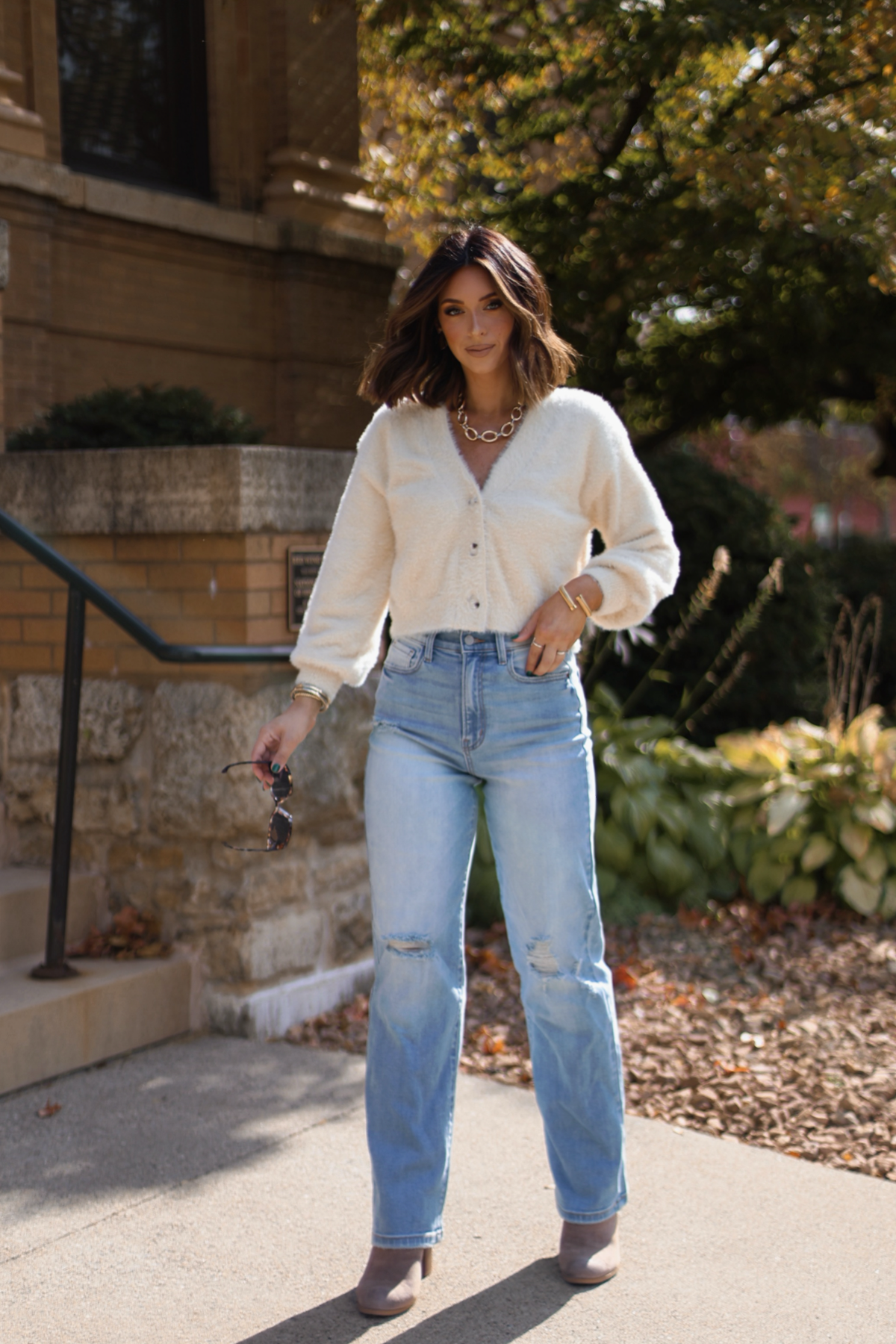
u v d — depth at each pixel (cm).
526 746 219
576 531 223
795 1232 255
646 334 853
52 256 626
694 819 516
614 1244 238
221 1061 346
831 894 519
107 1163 281
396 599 227
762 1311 223
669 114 705
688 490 684
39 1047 324
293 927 381
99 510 378
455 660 219
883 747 527
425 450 223
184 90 709
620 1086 234
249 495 357
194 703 369
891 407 931
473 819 228
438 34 723
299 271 747
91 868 388
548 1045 229
